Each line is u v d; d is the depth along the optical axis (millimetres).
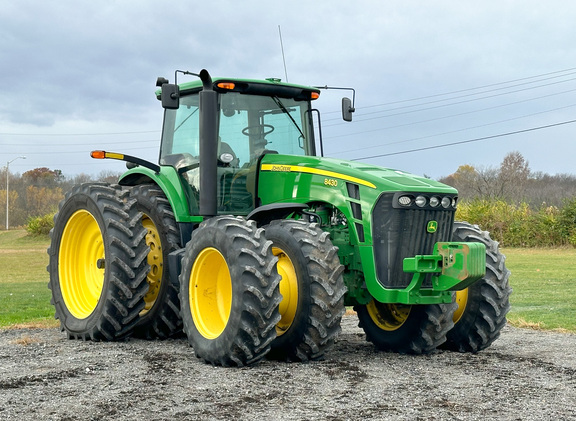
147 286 7039
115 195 7281
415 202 5883
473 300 6398
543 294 12453
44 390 4703
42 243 46844
